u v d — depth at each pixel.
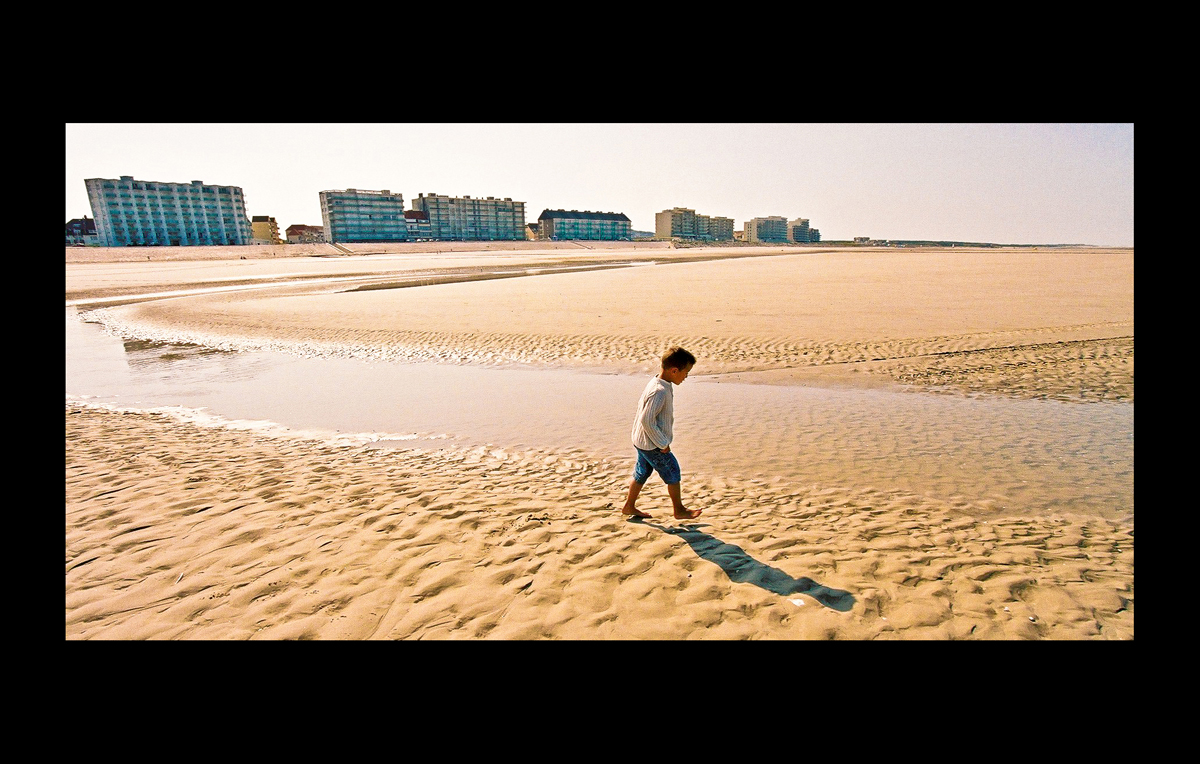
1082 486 5.46
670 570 3.94
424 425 7.89
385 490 5.57
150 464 6.38
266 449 6.93
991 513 4.88
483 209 171.12
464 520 4.83
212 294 27.31
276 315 18.97
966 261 47.25
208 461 6.50
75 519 4.93
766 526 4.63
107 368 12.07
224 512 5.09
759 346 12.90
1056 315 16.08
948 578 3.79
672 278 33.31
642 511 4.92
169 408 8.90
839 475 5.84
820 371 10.80
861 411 8.27
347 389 10.05
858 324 15.26
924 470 5.96
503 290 26.70
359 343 14.42
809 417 8.01
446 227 165.62
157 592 3.82
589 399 9.24
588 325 15.93
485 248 136.75
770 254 83.88
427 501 5.27
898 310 17.73
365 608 3.60
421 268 49.22
